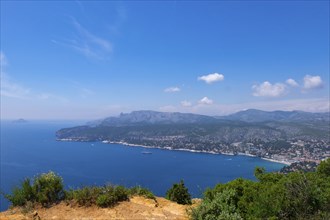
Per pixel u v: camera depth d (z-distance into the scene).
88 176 105.31
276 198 9.23
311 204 9.24
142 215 9.71
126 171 119.31
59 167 122.38
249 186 10.80
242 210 9.65
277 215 9.01
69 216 9.42
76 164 133.25
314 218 8.70
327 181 11.53
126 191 11.55
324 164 13.37
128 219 9.29
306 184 9.78
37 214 9.41
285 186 9.91
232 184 10.99
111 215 9.56
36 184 10.70
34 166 120.56
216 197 10.20
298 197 9.34
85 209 10.05
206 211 9.42
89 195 10.58
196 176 110.00
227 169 129.25
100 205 10.31
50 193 10.45
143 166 134.75
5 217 9.14
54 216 9.39
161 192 81.50
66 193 10.85
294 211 9.16
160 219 9.44
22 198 10.21
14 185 11.06
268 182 11.36
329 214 8.70
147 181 98.94
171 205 11.41
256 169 13.79
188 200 13.44
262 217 8.93
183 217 9.84
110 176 106.62
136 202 11.04
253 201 9.57
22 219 8.95
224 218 8.98
